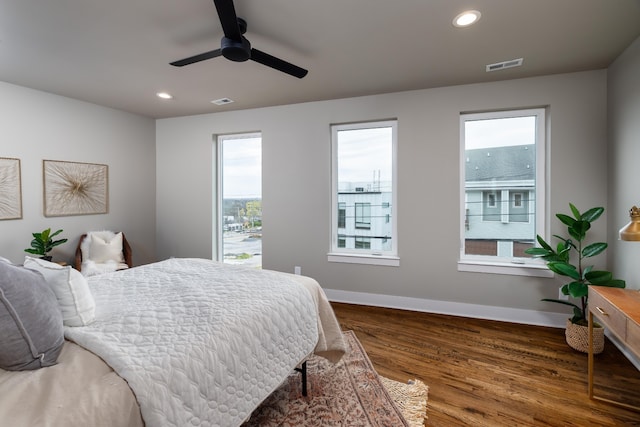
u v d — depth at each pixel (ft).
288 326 5.02
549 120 9.30
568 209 9.11
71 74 9.11
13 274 3.13
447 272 10.36
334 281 11.80
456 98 10.07
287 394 6.01
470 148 10.36
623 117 7.77
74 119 11.47
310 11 5.98
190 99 11.45
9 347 2.90
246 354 4.11
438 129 10.31
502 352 7.75
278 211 12.50
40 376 2.95
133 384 2.94
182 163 13.96
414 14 6.10
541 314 9.38
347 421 5.30
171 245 14.28
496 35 6.90
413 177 10.65
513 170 9.96
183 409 3.19
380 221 11.51
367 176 11.64
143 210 13.91
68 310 3.85
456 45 7.36
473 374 6.79
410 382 6.46
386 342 8.34
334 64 8.41
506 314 9.72
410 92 10.57
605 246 7.84
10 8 5.87
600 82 8.72
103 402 2.73
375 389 6.19
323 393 6.05
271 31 6.73
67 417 2.53
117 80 9.58
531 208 9.83
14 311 2.97
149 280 5.97
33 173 10.46
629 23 6.42
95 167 12.15
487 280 9.91
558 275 9.18
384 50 7.61
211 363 3.60
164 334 3.77
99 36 6.95
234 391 3.84
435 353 7.73
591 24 6.47
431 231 10.50
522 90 9.40
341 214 12.04
